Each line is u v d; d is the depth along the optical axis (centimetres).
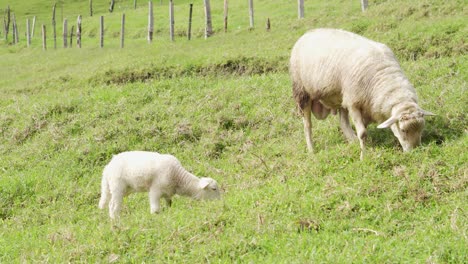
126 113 1493
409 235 717
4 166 1355
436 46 1706
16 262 779
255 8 3641
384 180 860
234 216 813
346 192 838
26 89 2219
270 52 1961
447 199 800
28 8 5588
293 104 1396
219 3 4091
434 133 1034
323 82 1025
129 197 1077
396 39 1800
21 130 1515
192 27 3491
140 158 934
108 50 3075
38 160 1362
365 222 770
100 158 1323
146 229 792
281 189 891
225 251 721
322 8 3038
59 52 3312
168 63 2020
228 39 2527
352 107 991
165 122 1408
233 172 1132
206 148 1283
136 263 722
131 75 2005
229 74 1880
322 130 1202
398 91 944
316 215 795
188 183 940
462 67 1365
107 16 4597
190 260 707
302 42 1084
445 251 656
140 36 3797
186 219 819
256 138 1286
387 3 2384
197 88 1620
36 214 1105
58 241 841
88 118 1502
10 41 4428
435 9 2094
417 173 859
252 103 1445
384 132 1076
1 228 1049
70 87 2089
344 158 977
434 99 1166
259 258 689
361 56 977
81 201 1143
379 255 659
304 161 1031
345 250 679
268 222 778
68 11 5394
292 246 709
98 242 782
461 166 873
